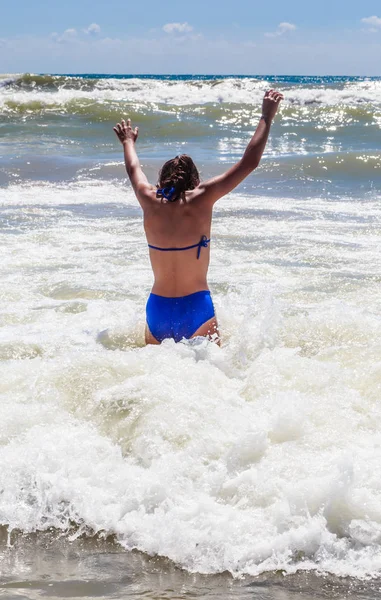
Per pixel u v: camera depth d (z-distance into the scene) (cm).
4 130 1545
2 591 209
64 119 1706
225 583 213
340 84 2705
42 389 322
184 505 242
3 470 262
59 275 557
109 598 206
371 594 207
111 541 235
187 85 2386
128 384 321
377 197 928
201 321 389
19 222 747
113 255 621
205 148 1332
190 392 313
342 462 243
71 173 1044
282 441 277
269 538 226
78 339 411
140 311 464
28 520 245
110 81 2342
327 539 225
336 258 620
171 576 217
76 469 262
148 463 269
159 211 394
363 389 326
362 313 448
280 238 696
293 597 206
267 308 407
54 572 219
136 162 425
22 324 440
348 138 1519
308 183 1027
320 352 375
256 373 337
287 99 2202
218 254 632
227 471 259
